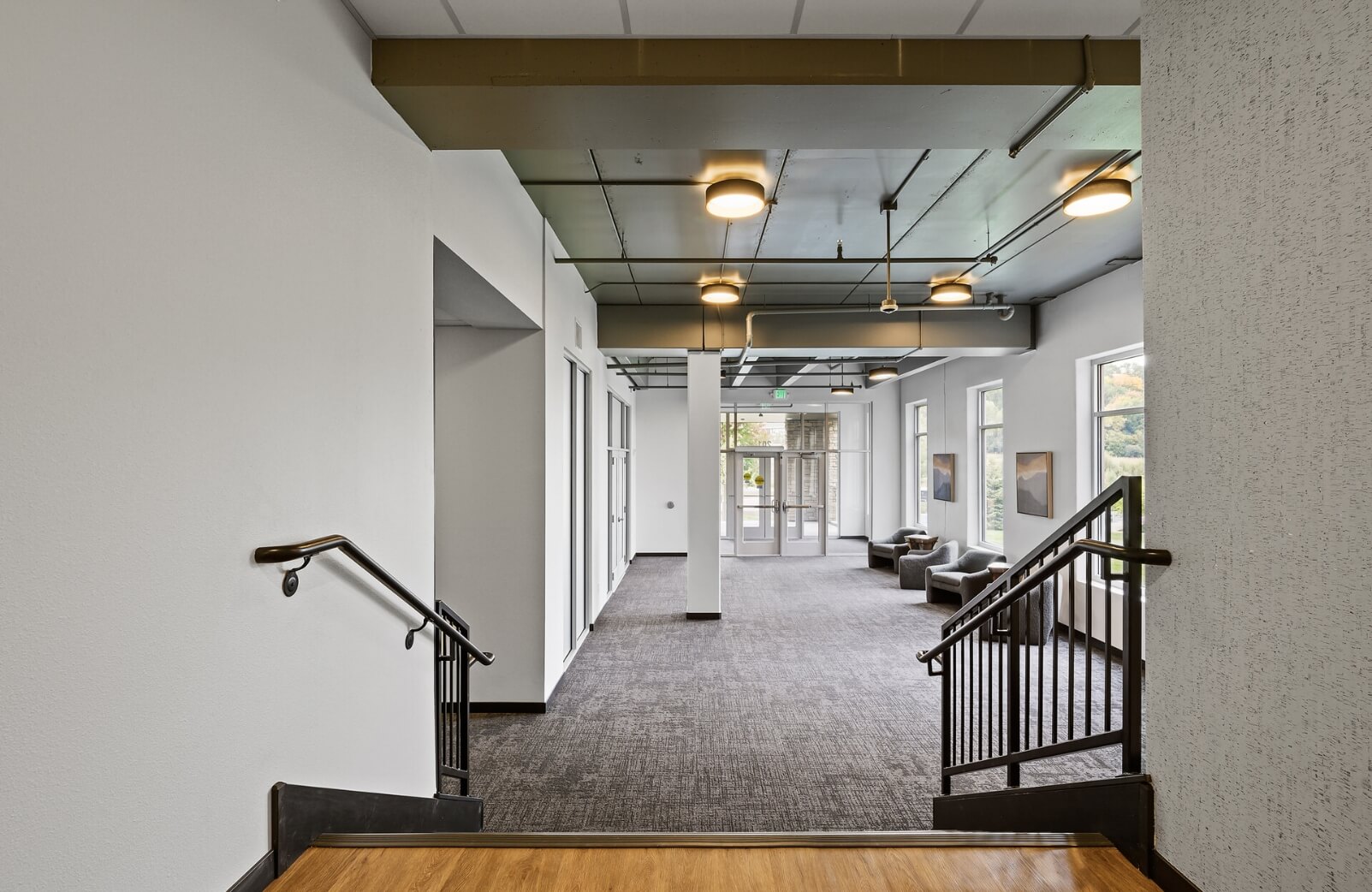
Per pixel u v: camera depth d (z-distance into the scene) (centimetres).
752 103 239
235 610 154
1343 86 118
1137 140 264
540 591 476
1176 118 165
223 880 150
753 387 1274
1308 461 125
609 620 745
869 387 1335
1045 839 188
